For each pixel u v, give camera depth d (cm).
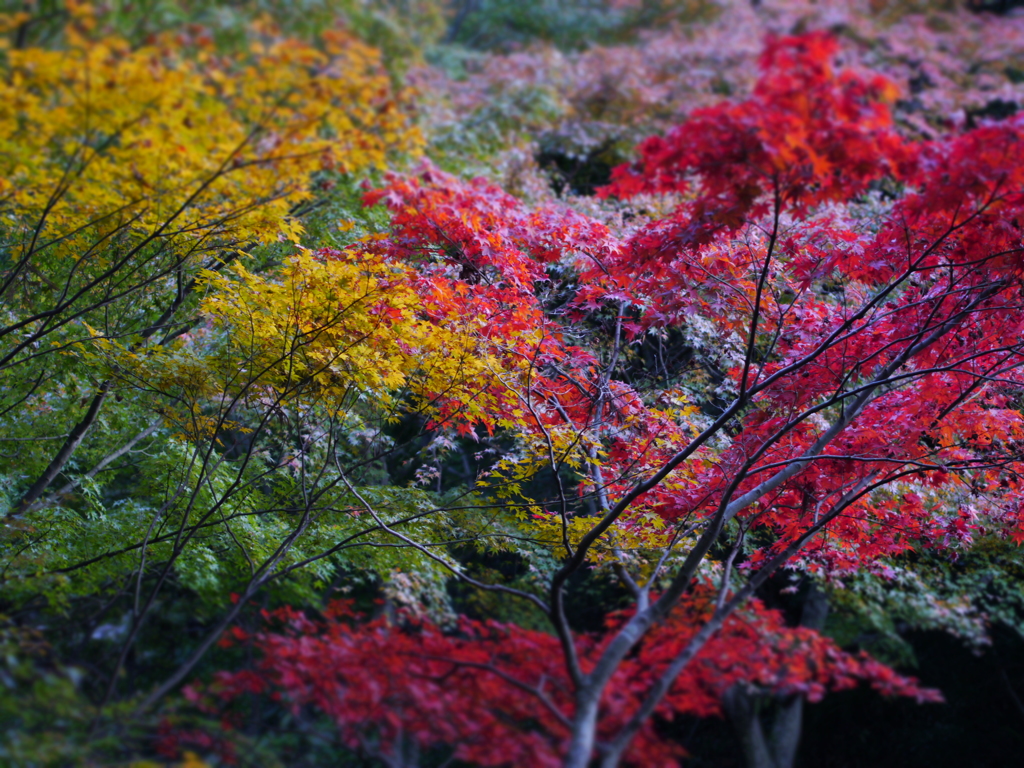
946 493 671
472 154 1241
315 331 498
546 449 593
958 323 475
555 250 618
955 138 327
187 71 343
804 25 1898
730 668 407
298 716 381
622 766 371
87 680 421
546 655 413
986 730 783
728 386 783
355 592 863
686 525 583
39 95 349
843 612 734
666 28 1978
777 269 596
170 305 710
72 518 664
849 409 530
